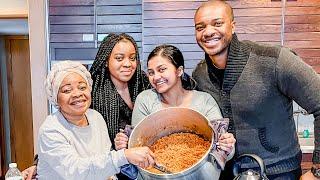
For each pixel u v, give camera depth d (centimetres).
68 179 131
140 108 156
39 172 142
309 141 288
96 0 279
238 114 156
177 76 153
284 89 150
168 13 279
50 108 275
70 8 279
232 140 130
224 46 150
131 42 183
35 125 277
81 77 142
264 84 150
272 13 274
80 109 141
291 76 145
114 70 178
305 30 274
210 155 124
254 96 151
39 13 271
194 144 138
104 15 281
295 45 276
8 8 319
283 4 273
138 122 144
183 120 140
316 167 144
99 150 148
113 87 181
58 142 136
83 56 281
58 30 280
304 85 144
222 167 127
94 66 182
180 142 139
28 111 548
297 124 300
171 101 154
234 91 154
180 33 280
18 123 548
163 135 144
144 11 280
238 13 275
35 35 273
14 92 543
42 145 138
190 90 158
